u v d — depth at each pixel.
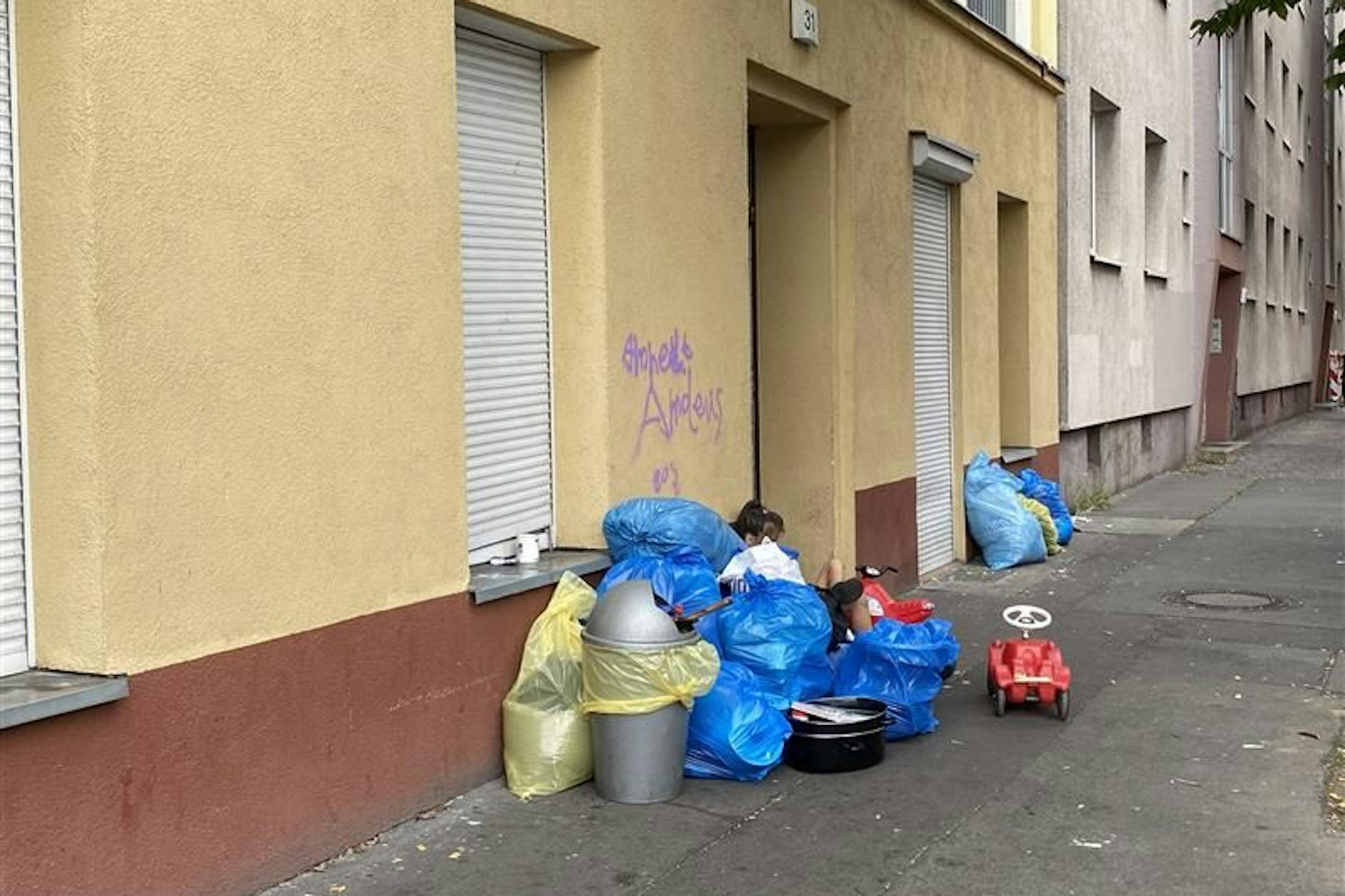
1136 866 5.04
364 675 5.08
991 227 12.77
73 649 4.10
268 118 4.63
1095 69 16.62
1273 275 32.06
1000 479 12.27
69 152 4.00
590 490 6.61
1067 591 10.89
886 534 10.28
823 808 5.66
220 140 4.44
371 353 5.11
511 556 6.30
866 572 8.17
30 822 3.83
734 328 7.82
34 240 4.06
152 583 4.21
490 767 5.79
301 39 4.77
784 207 9.57
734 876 4.93
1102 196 17.98
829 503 9.56
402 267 5.27
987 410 12.76
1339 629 9.33
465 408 5.86
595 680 5.61
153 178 4.20
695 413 7.39
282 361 4.70
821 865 5.04
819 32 8.88
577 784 5.84
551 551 6.61
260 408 4.61
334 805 4.96
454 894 4.72
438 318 5.46
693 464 7.38
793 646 6.36
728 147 7.71
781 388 9.64
